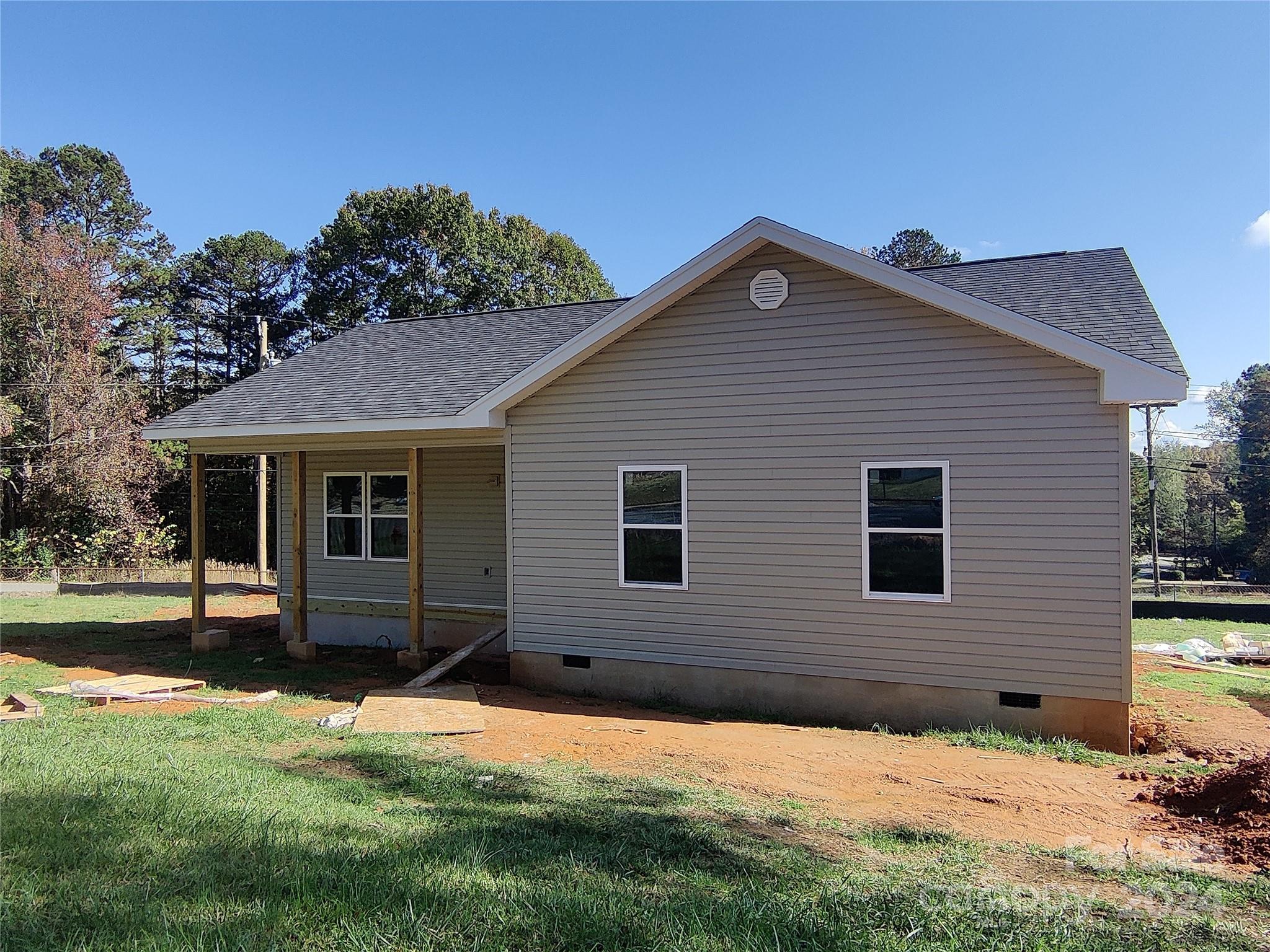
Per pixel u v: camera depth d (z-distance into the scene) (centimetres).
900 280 846
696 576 980
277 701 975
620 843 480
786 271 930
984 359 841
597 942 333
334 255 4034
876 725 884
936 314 860
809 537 921
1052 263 1095
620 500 1022
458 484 1336
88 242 3406
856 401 898
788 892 405
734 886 415
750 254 947
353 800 550
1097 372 795
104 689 984
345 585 1434
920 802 609
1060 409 812
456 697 966
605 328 986
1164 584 4031
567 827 509
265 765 644
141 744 695
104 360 3262
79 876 379
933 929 362
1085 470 802
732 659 962
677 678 990
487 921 348
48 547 2994
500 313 1571
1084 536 804
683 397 985
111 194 4538
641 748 764
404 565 1385
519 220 4450
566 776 654
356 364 1403
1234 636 1590
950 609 859
